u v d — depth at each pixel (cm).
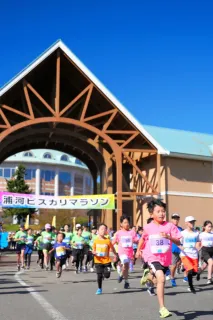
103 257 1027
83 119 2570
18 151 3244
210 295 988
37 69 2589
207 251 1235
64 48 2516
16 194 2580
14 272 1653
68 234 1814
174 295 988
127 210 3125
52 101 2958
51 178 8800
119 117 2761
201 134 3353
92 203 2623
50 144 3334
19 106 2897
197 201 2775
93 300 905
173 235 727
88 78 2561
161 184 2727
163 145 2809
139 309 788
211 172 2875
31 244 1858
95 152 3128
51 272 1664
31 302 870
